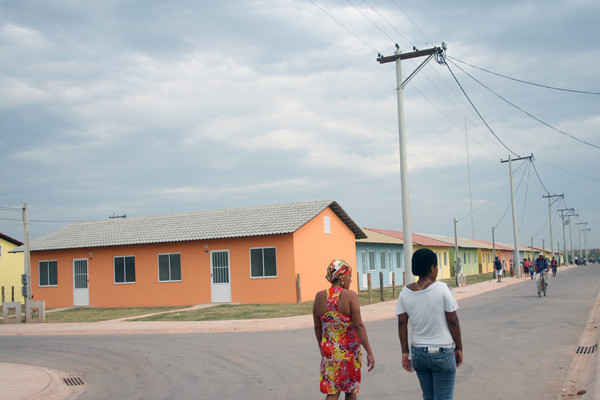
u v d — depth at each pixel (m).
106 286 30.45
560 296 24.59
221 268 27.95
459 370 9.39
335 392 5.64
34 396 8.95
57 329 19.42
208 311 23.34
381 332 15.15
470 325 15.46
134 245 29.89
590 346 11.44
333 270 5.88
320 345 5.84
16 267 38.47
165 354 12.95
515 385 8.22
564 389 7.95
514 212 48.62
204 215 31.95
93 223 35.38
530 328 14.35
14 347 15.70
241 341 14.50
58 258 31.89
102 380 10.40
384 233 46.44
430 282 5.24
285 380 9.37
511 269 49.66
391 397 7.81
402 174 21.11
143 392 9.14
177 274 28.88
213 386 9.23
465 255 65.06
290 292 26.45
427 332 5.14
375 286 39.50
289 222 27.41
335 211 31.53
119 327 18.98
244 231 27.39
